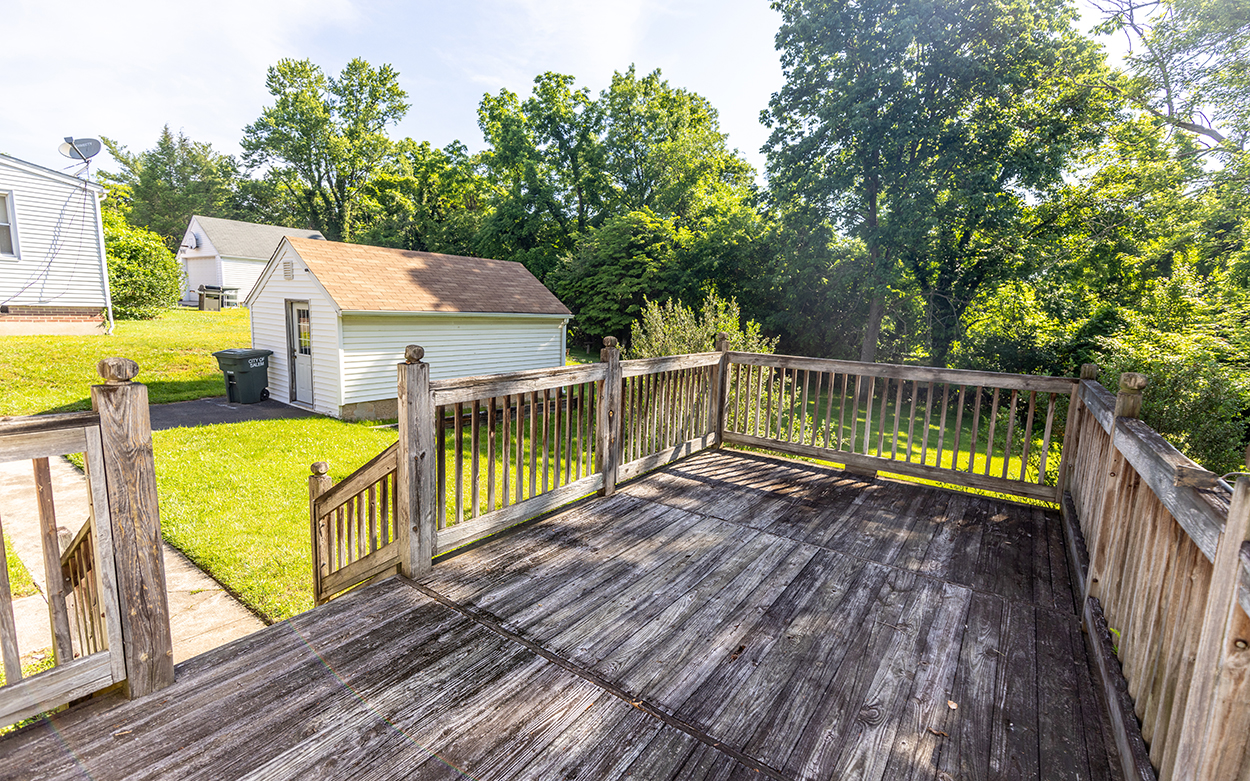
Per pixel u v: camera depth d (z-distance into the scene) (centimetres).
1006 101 1390
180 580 434
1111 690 196
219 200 4162
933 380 445
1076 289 1553
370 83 4053
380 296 1045
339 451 795
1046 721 196
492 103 3334
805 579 298
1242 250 1213
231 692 198
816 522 378
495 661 222
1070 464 395
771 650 234
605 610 262
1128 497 224
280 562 453
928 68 1384
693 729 188
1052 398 400
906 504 416
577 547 331
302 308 1075
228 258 2920
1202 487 151
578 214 3080
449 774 167
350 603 263
